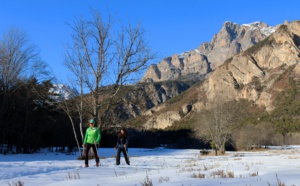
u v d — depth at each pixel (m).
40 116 44.91
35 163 15.95
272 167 11.20
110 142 57.25
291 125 115.62
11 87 35.09
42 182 8.26
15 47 34.62
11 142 45.91
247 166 11.81
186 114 173.00
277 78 154.00
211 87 179.88
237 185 5.86
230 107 61.84
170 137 131.12
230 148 88.12
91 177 9.17
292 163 14.32
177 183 6.57
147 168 12.76
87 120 23.91
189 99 185.38
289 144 107.31
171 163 17.47
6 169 11.97
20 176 10.47
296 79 145.25
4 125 39.25
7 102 35.88
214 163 15.47
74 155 33.75
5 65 34.16
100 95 21.45
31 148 47.00
